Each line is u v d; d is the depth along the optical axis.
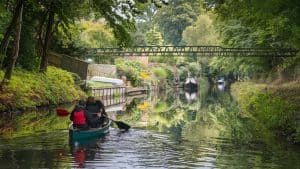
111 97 58.88
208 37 114.62
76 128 22.00
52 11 39.19
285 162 17.66
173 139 22.92
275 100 32.47
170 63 114.56
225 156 18.70
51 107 38.19
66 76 46.53
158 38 112.69
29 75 40.03
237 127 28.62
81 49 60.69
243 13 30.16
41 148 19.44
